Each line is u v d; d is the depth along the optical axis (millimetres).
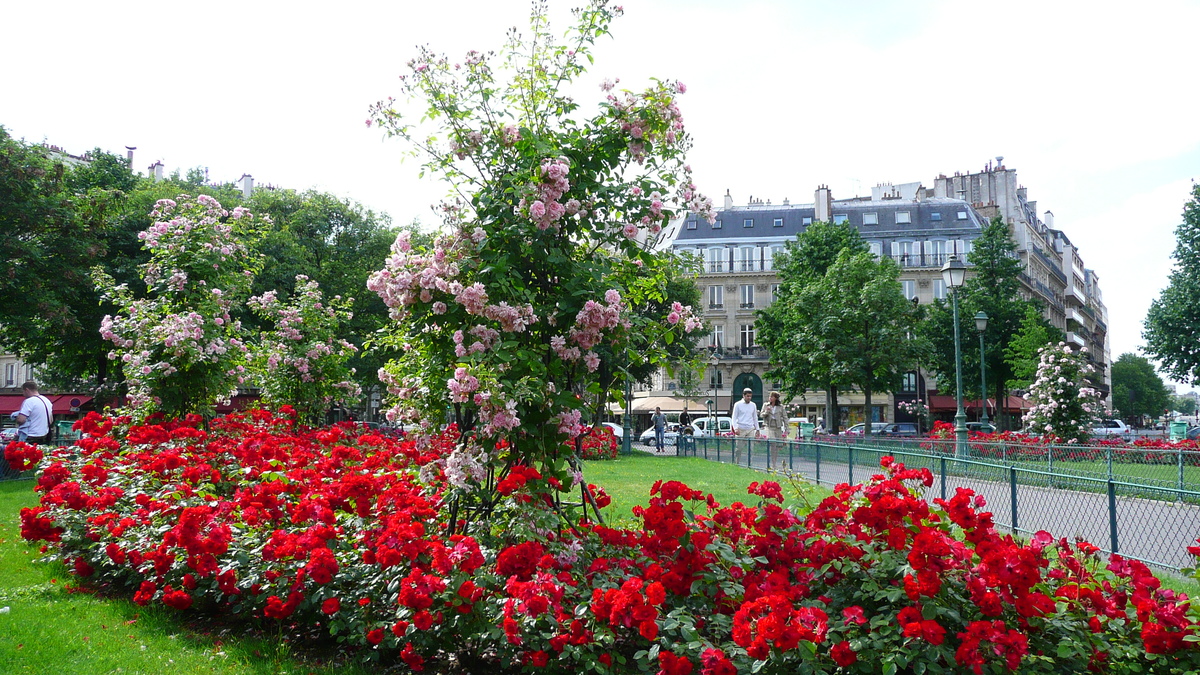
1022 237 72438
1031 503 9141
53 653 4645
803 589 4176
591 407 6176
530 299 5586
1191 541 7305
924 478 5281
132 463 7773
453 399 5215
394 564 4406
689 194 6590
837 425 42969
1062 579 4449
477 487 5551
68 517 6781
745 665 3561
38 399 15367
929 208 65688
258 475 7273
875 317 37656
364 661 4441
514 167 6191
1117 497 8008
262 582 4988
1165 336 37250
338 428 11383
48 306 22969
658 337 6602
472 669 4496
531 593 3938
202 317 12266
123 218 28797
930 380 60531
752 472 17625
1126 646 3877
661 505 4539
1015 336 44031
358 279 34906
